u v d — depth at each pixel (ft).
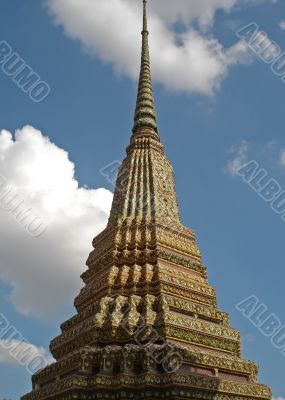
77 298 107.34
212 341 89.97
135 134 137.39
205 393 76.23
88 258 115.14
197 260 111.55
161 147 134.31
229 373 86.22
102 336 85.46
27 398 90.38
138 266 100.27
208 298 101.81
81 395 74.84
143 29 163.73
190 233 116.26
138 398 74.43
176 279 97.66
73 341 91.35
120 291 95.45
